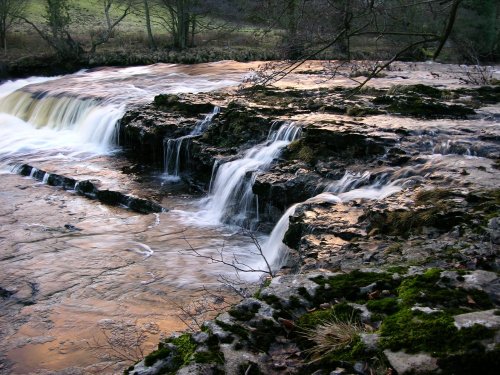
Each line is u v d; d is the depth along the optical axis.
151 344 7.00
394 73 21.44
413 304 4.22
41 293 8.52
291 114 13.84
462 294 4.30
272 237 9.84
